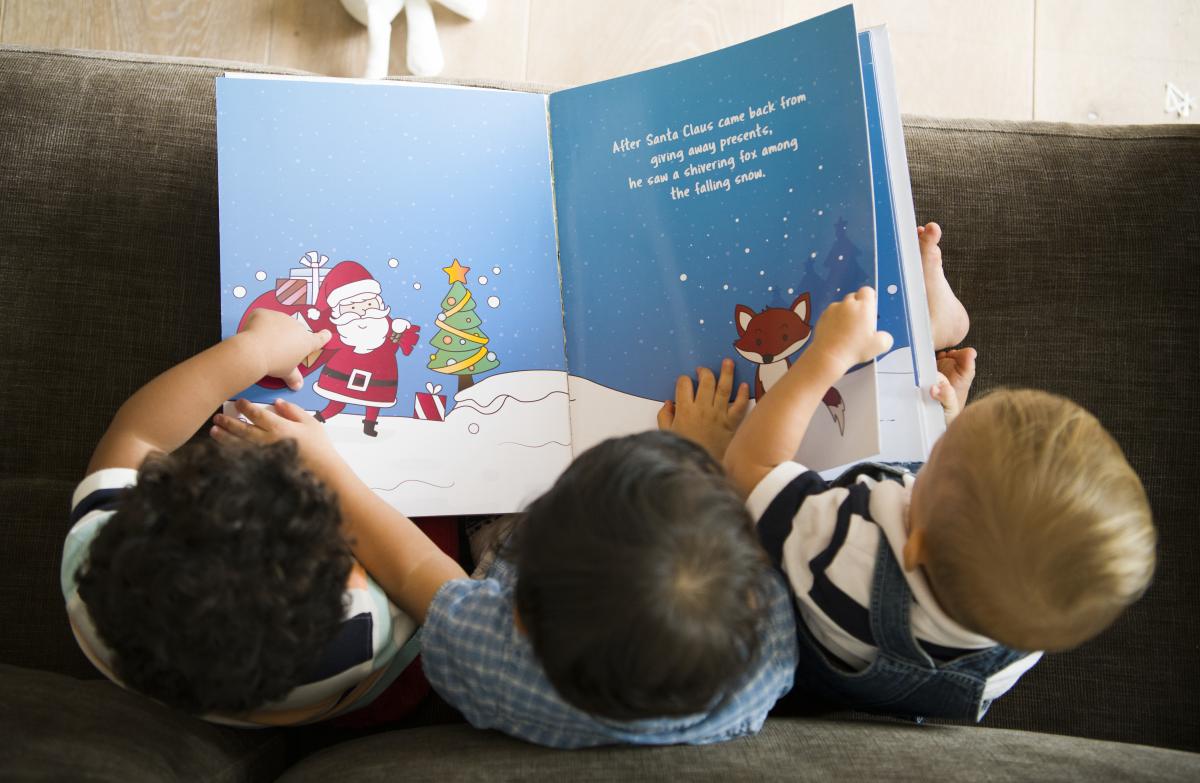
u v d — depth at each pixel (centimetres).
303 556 57
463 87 86
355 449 80
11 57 92
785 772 58
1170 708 82
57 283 87
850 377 76
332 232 81
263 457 59
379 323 81
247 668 56
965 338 91
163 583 54
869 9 137
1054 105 137
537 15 134
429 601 70
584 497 53
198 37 131
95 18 130
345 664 65
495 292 83
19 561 83
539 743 63
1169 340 88
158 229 88
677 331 82
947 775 58
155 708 65
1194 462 86
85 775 55
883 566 64
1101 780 58
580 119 86
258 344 76
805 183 79
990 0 138
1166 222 90
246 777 68
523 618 55
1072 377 89
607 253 84
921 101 136
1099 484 56
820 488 69
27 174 88
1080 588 55
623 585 50
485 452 81
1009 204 92
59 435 85
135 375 87
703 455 59
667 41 135
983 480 58
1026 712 82
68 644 82
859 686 68
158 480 57
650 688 52
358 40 132
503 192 85
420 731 69
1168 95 137
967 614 59
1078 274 90
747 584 53
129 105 91
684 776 58
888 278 81
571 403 83
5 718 58
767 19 135
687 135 83
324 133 83
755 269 81
